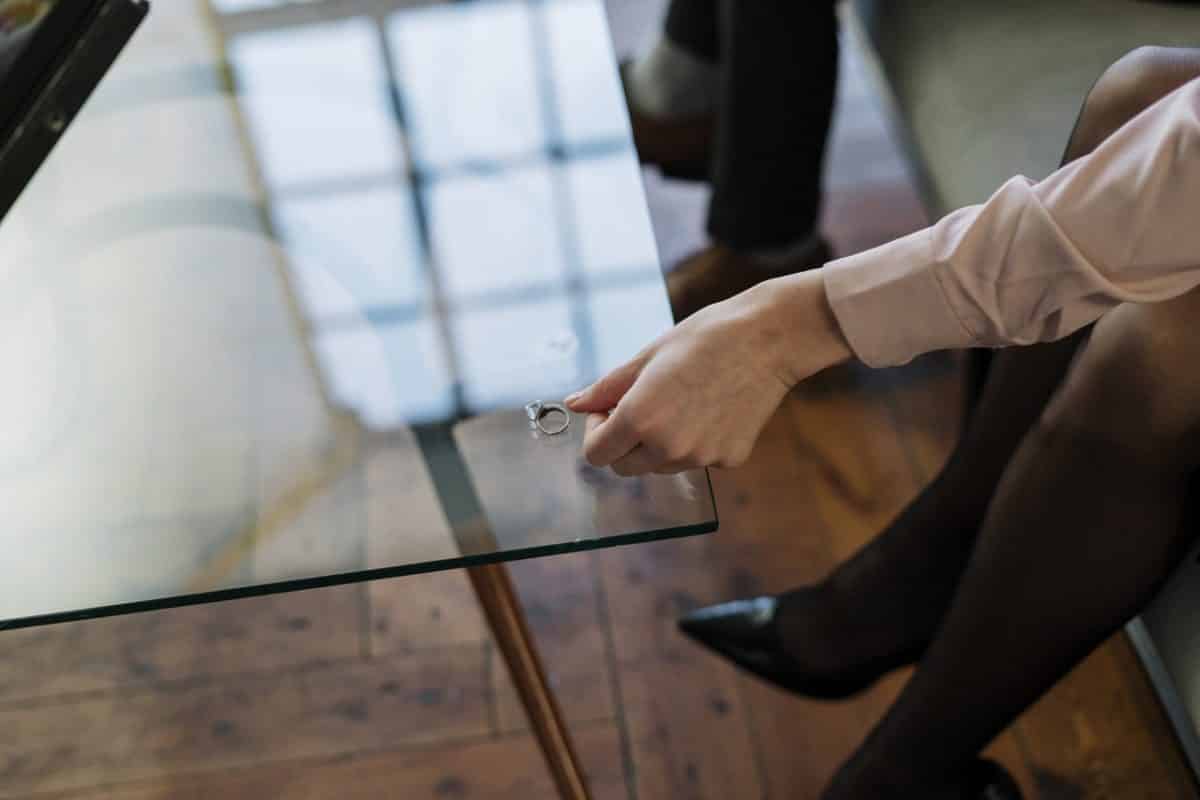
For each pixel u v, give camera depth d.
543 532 0.66
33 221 0.87
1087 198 0.60
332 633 1.16
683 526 0.65
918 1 1.11
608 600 1.17
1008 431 0.87
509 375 0.73
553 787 1.05
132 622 1.18
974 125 1.01
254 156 0.88
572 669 1.12
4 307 0.83
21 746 1.10
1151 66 0.76
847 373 1.33
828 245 1.33
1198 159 0.57
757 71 1.17
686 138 1.39
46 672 1.15
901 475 1.25
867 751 0.89
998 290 0.63
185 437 0.74
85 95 0.86
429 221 0.82
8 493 0.74
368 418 0.74
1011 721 0.86
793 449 1.28
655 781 1.05
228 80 0.92
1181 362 0.69
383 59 0.92
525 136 0.86
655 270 0.77
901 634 0.96
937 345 0.67
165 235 0.84
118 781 1.08
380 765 1.07
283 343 0.77
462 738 1.08
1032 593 0.78
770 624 1.01
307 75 0.93
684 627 1.06
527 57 0.92
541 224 0.81
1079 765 1.04
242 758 1.08
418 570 0.67
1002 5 1.07
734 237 1.27
